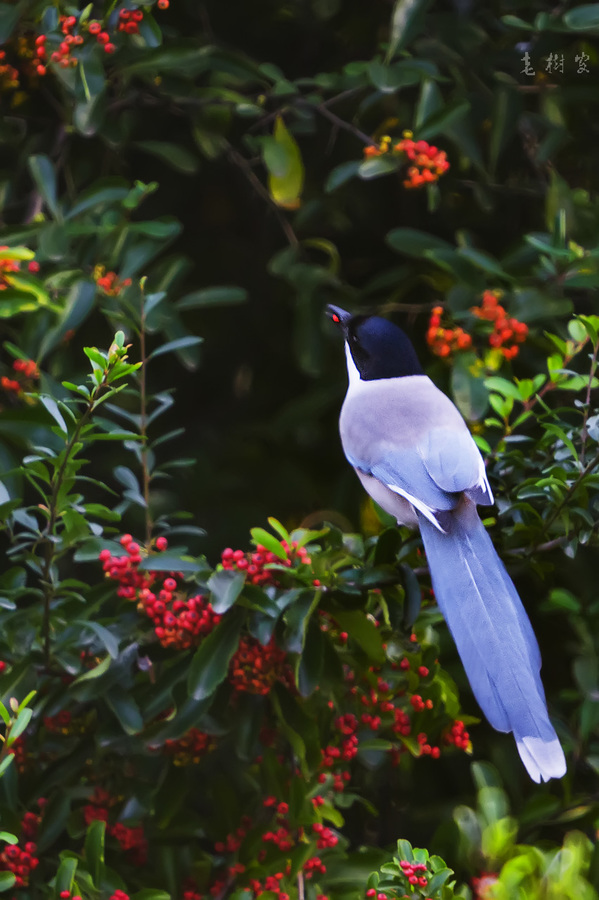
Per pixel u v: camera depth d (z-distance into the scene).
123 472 8.01
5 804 7.68
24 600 11.53
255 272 12.70
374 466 8.39
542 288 9.53
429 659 7.80
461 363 9.38
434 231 11.78
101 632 7.13
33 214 10.21
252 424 12.31
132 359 11.85
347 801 8.71
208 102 10.38
